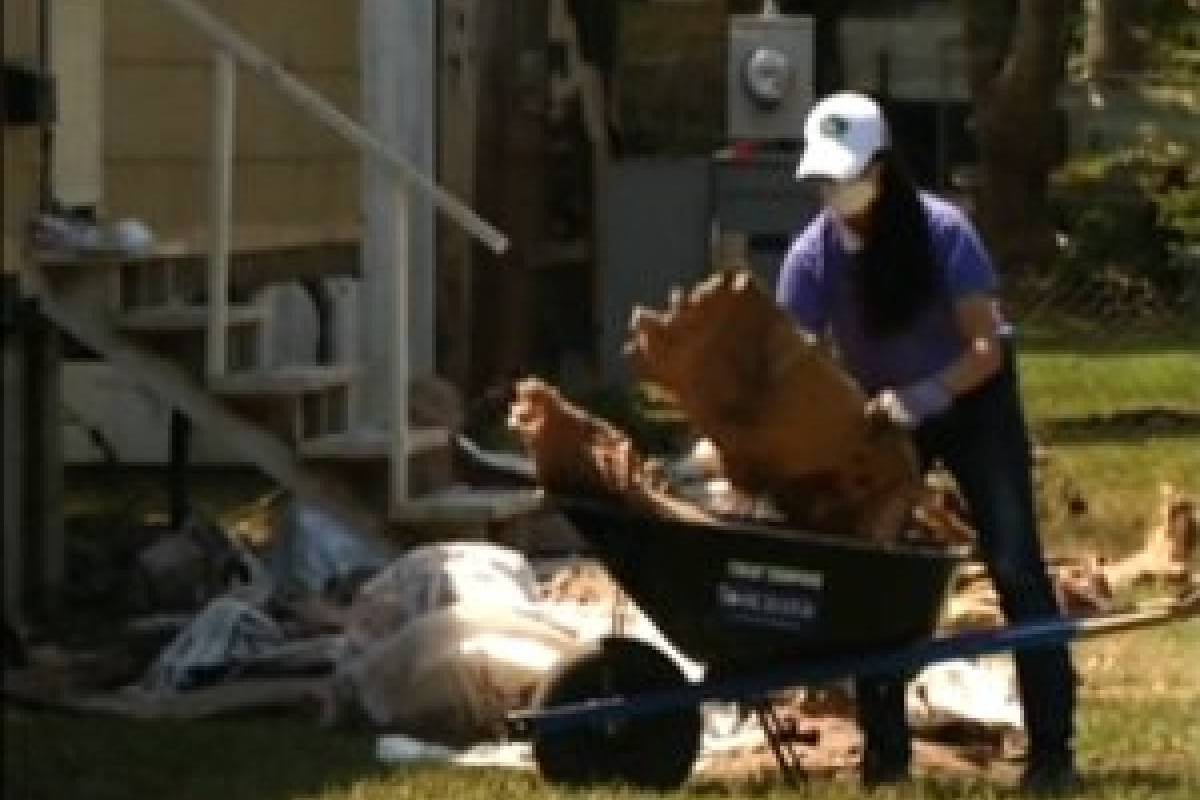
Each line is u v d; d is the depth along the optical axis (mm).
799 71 40906
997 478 17828
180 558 25672
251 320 25297
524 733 18531
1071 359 48438
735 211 39875
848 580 17188
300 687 20734
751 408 17031
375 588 21469
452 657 19891
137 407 33156
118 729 20094
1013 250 60219
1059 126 67750
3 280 23141
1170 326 55594
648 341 17016
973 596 22594
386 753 19125
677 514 17594
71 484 32312
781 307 17391
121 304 24516
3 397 23688
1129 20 77438
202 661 21516
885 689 18078
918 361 17656
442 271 36250
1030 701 17922
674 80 60344
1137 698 22016
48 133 24906
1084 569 26438
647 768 17859
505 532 25562
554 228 43250
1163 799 17844
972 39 64500
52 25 26156
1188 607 18094
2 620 22672
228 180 24438
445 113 37000
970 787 18109
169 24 30422
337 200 31797
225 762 18859
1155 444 37656
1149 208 58844
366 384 30891
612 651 17859
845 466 17312
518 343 39406
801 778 18188
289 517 25859
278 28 31750
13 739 19547
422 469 25391
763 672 17594
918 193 17594
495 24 38812
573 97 45281
